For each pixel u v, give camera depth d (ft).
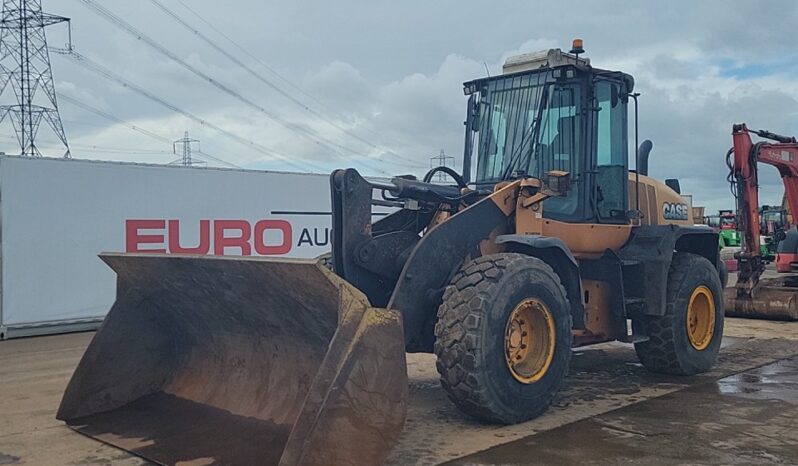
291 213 40.29
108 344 17.47
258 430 14.76
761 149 35.83
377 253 17.28
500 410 15.97
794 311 34.73
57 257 32.86
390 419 12.38
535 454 14.52
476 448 14.90
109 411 17.37
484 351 15.61
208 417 15.98
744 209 35.81
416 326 16.39
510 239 17.22
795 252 40.86
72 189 33.19
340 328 12.37
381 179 36.78
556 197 19.77
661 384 21.11
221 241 37.55
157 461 14.08
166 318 17.92
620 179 21.52
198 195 36.78
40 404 19.44
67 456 14.82
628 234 21.71
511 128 20.68
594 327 20.65
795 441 15.33
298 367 15.31
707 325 22.86
